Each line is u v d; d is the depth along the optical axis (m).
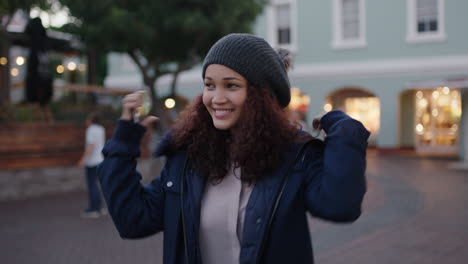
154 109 14.74
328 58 21.02
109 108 12.90
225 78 1.61
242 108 1.63
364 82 20.34
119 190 1.72
